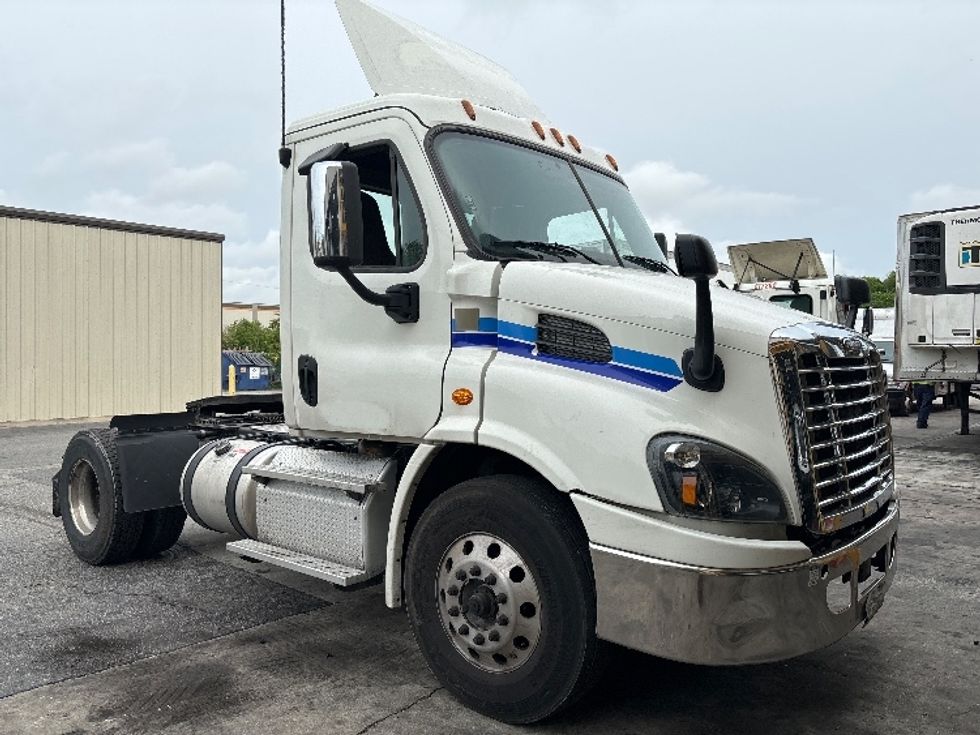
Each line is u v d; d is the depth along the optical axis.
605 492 3.34
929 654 4.59
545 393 3.54
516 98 5.09
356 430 4.29
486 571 3.66
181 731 3.61
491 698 3.69
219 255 23.14
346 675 4.22
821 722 3.77
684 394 3.34
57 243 19.80
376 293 4.05
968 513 8.46
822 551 3.38
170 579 5.92
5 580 5.89
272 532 4.86
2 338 18.86
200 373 22.72
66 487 6.52
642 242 4.86
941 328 12.73
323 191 3.58
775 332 3.29
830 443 3.40
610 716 3.79
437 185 3.99
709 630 3.13
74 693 3.97
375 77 4.70
